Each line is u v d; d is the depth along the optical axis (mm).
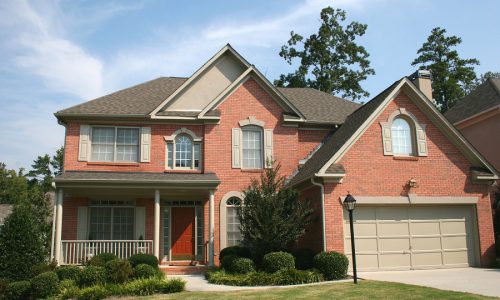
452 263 18500
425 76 24172
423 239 18391
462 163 19125
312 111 23984
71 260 19109
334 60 45156
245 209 17359
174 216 21250
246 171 21234
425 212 18641
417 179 18500
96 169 20719
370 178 17984
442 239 18594
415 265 18094
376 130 18469
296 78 45156
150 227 20750
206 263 20047
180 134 21672
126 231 20734
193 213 21375
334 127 22969
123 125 21406
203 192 20062
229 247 18891
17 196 50406
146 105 22125
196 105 22281
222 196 20891
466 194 18891
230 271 16797
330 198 17469
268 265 15977
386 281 14352
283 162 21562
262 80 22047
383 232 18016
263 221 16766
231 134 21516
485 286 13086
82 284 14828
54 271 15422
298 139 22641
